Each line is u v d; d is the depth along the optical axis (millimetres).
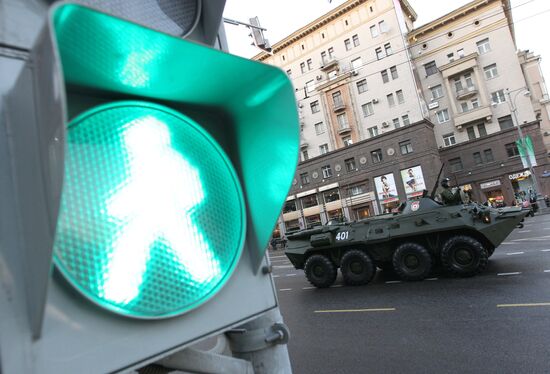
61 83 392
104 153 628
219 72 718
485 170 27672
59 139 409
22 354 505
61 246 547
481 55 28125
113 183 626
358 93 30078
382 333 4770
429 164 26547
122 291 603
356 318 5590
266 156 829
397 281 7695
